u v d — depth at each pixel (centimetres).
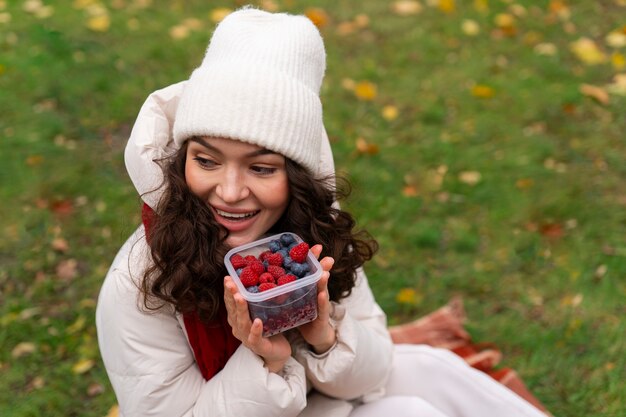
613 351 287
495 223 348
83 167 368
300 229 170
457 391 213
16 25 466
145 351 172
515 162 382
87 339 292
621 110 419
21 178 361
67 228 338
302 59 159
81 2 493
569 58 464
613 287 313
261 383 166
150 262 169
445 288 319
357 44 471
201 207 162
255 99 150
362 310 206
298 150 154
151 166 165
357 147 383
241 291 148
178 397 174
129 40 458
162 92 175
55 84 416
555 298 312
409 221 348
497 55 466
